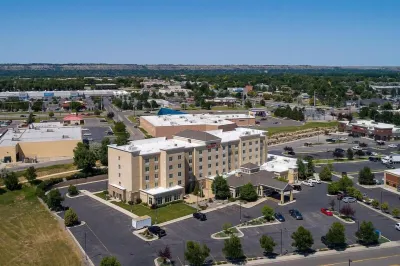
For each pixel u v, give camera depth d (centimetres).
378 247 11325
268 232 12200
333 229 11219
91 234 12038
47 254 10856
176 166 15312
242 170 16625
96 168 18825
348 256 10781
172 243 11419
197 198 15212
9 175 16338
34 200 15238
